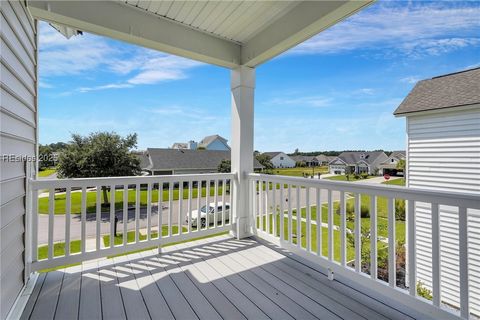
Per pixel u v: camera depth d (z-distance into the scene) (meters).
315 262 2.36
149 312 1.75
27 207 2.03
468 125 2.98
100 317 1.68
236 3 2.45
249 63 3.28
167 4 2.45
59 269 2.40
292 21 2.54
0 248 1.43
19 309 1.73
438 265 1.50
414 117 3.47
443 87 3.42
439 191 1.48
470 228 3.06
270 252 2.87
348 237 4.06
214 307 1.81
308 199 2.45
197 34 2.96
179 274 2.32
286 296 1.95
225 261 2.62
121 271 2.37
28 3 1.98
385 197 1.77
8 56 1.49
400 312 1.73
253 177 3.30
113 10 2.39
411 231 1.63
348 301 1.88
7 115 1.51
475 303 3.01
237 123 3.43
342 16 2.19
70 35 3.06
